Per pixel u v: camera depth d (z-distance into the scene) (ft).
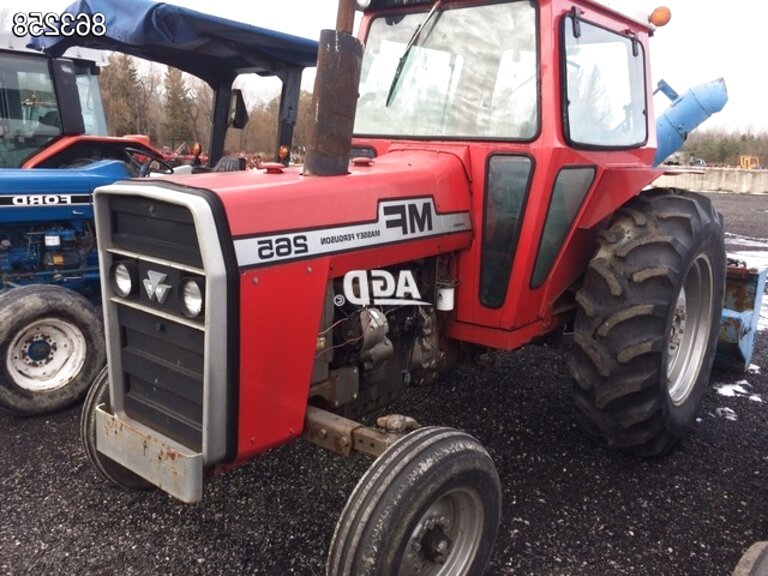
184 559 7.92
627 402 9.36
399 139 9.86
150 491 9.32
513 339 9.14
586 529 8.68
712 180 76.07
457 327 9.54
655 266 9.07
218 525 8.59
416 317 9.03
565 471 10.11
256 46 15.85
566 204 9.19
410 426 7.05
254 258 6.42
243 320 6.40
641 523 8.83
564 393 12.98
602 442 10.03
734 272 13.80
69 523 8.59
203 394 6.57
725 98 15.64
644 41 11.25
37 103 16.83
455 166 8.89
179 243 6.53
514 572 7.83
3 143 16.52
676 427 10.18
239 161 15.17
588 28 9.41
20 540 8.21
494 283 9.10
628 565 8.00
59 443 10.96
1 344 11.53
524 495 9.43
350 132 7.65
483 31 9.25
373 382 8.71
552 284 9.71
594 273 9.39
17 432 11.42
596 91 9.74
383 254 7.82
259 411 6.80
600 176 9.54
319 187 7.20
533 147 8.56
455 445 6.86
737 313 13.71
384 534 6.19
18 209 14.20
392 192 7.97
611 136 10.27
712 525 8.82
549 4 8.56
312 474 9.82
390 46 10.23
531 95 8.73
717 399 13.02
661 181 70.13
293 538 8.34
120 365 7.67
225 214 6.25
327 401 7.88
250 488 9.44
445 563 7.13
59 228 15.01
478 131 9.20
